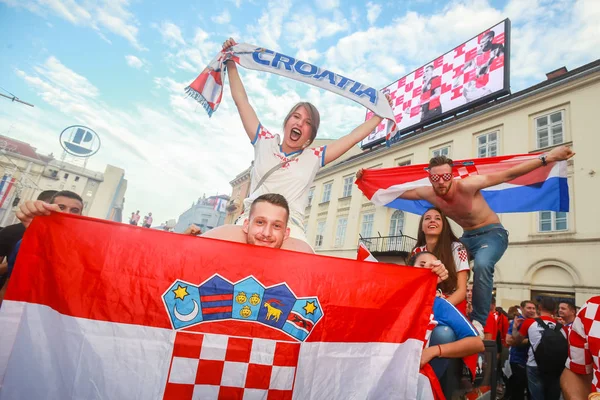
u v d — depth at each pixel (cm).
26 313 161
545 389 489
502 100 1438
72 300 168
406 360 203
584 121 1142
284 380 181
